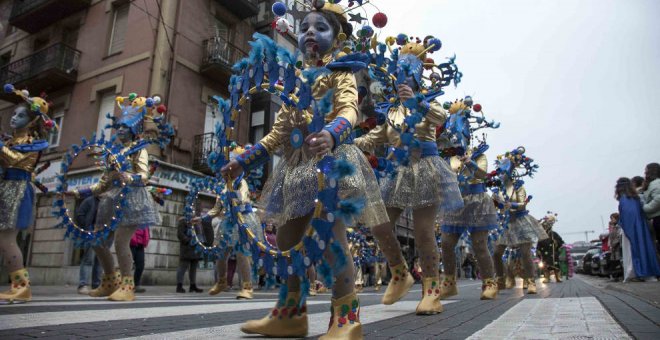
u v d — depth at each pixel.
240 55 15.50
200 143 13.57
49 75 14.24
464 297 5.65
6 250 4.14
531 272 6.75
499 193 7.16
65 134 14.44
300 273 1.65
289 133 2.19
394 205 3.52
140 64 13.31
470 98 5.04
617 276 10.27
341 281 1.85
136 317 2.95
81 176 13.05
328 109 1.70
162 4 13.49
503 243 7.06
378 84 3.71
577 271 35.81
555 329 2.39
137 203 4.86
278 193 2.20
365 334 2.25
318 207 1.66
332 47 2.34
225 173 2.14
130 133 5.08
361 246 6.06
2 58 17.62
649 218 6.93
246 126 15.42
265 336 2.11
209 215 5.64
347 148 2.09
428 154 3.64
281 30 2.39
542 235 7.59
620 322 2.58
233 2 15.16
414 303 4.55
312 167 1.99
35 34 16.48
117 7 14.64
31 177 4.35
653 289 5.09
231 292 8.49
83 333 2.15
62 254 12.45
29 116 4.60
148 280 11.51
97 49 14.45
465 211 5.09
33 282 12.60
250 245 1.91
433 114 3.49
